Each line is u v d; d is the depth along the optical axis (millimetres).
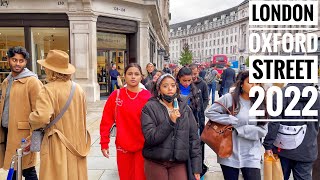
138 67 3521
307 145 3787
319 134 4098
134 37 17781
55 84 3244
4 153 3877
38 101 3100
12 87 3691
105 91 17188
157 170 3035
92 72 14992
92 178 4996
